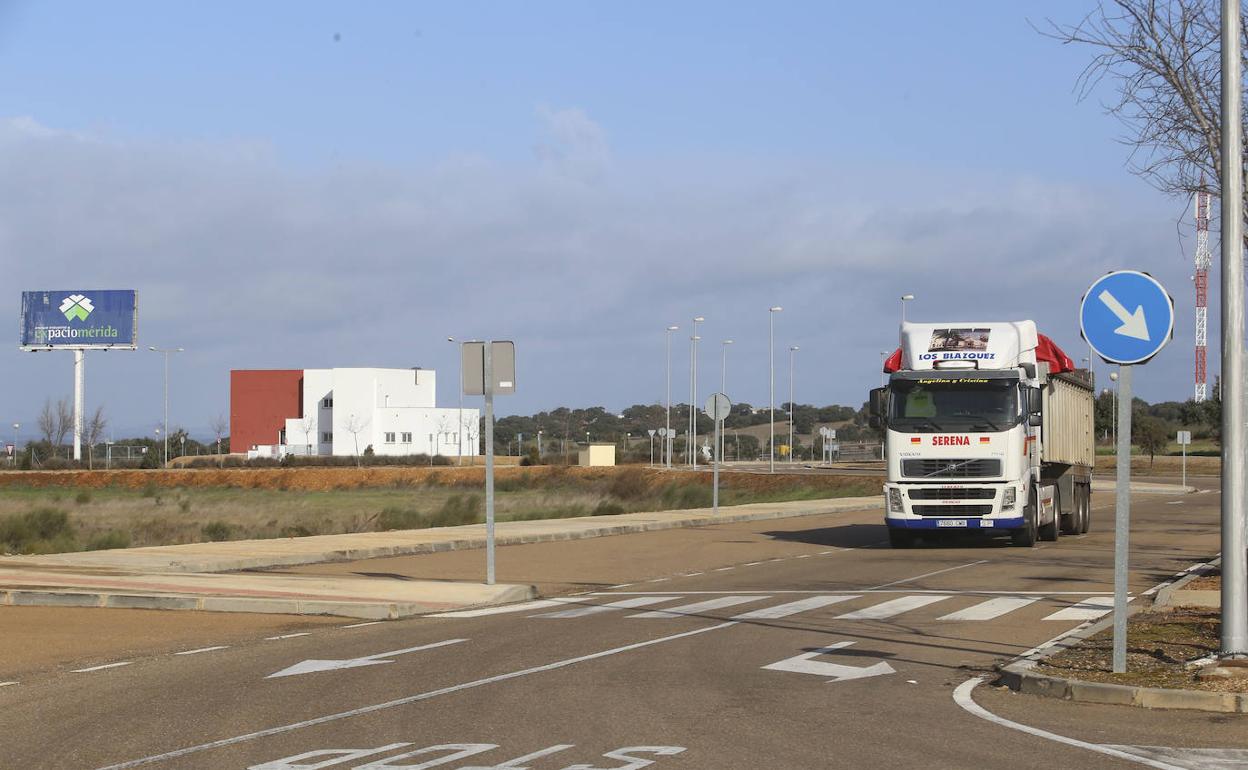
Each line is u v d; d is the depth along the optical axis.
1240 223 11.30
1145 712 9.95
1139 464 96.50
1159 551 26.11
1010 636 14.12
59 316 94.12
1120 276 10.81
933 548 27.34
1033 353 26.81
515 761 8.19
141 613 16.41
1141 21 16.20
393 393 104.50
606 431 162.75
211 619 15.85
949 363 26.12
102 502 55.16
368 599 16.92
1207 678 10.59
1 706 10.20
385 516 40.94
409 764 8.12
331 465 93.12
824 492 57.91
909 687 11.06
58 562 22.27
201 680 11.43
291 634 14.53
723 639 13.98
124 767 8.09
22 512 42.34
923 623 15.23
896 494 26.16
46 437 105.12
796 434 157.62
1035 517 26.84
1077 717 9.75
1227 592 11.44
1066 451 29.89
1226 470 11.43
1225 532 11.44
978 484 25.67
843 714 9.81
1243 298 11.36
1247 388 12.66
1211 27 15.95
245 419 107.12
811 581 20.44
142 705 10.22
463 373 19.00
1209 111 16.22
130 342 94.00
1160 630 13.77
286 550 24.73
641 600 17.98
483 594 17.75
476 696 10.56
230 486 72.69
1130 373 11.02
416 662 12.41
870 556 25.34
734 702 10.31
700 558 25.31
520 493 63.94
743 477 68.50
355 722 9.49
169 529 37.44
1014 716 9.77
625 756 8.33
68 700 10.46
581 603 17.69
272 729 9.24
